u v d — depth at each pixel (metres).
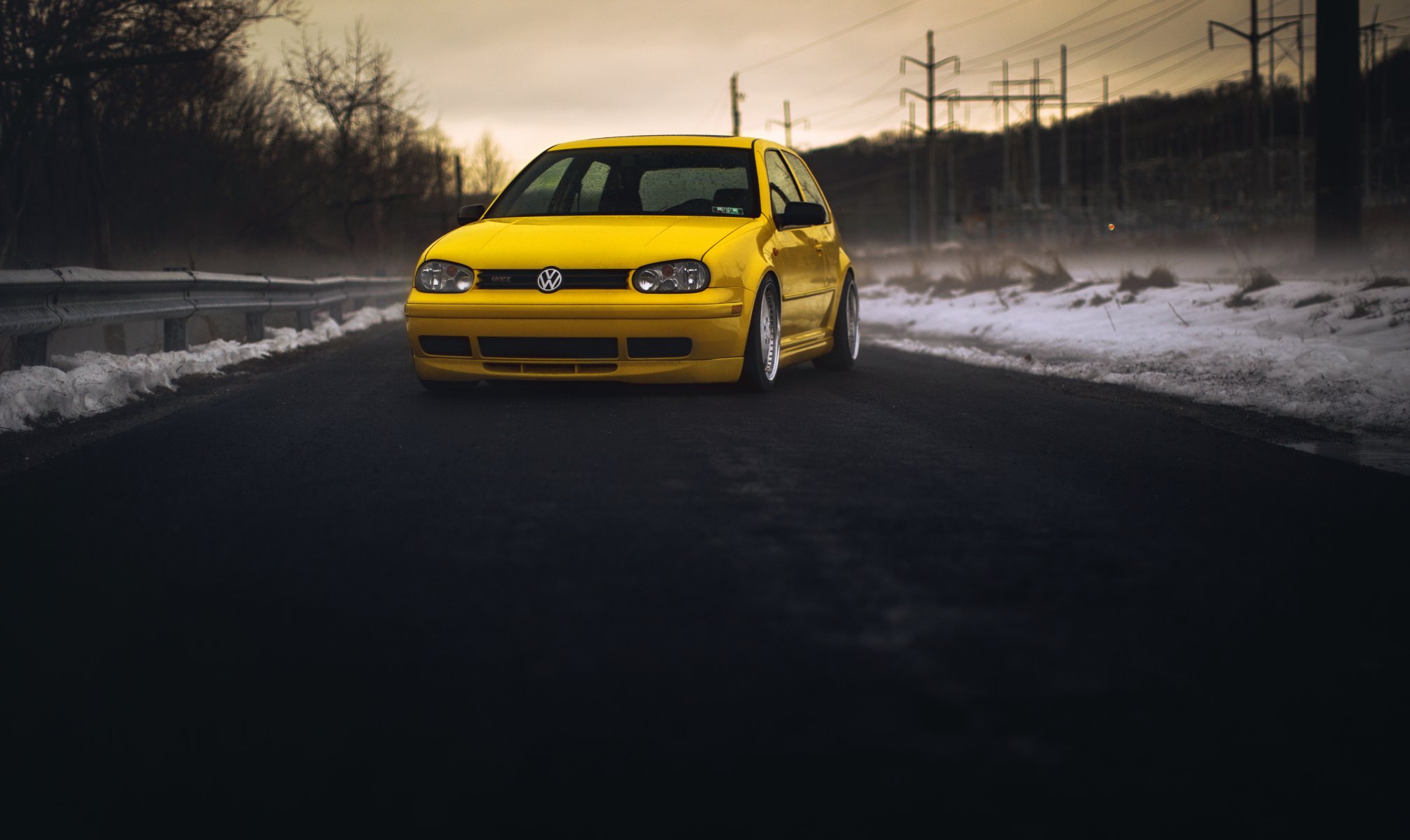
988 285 19.62
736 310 6.40
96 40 14.87
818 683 2.29
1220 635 2.62
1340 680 2.36
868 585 2.93
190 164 22.31
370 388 7.32
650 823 1.79
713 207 7.22
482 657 2.46
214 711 2.24
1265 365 7.74
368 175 37.31
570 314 6.21
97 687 2.38
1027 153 119.56
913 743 2.04
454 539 3.42
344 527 3.61
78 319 7.55
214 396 7.32
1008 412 6.34
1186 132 97.69
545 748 2.04
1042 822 1.78
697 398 6.62
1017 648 2.50
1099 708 2.20
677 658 2.43
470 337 6.36
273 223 27.34
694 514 3.70
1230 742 2.07
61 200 18.42
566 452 4.83
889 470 4.50
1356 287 11.21
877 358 10.12
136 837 1.80
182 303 9.49
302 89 34.16
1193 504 4.02
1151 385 7.59
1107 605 2.82
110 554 3.38
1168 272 14.91
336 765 2.00
